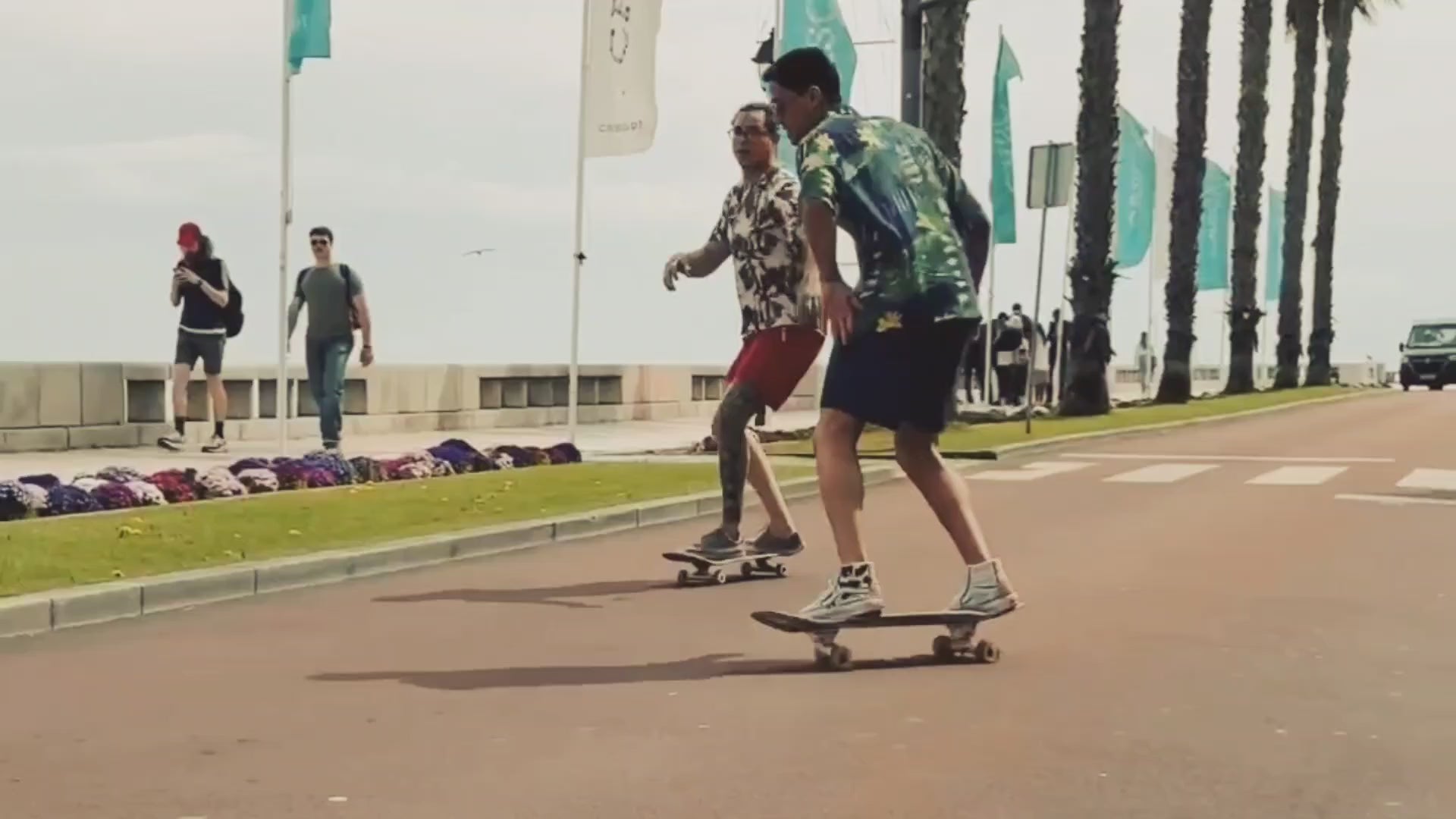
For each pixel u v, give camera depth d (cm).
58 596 898
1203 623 893
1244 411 3578
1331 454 2256
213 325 2061
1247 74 4950
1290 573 1087
